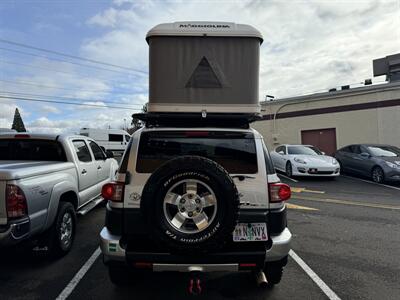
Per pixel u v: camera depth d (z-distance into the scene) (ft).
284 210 11.66
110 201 11.53
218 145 11.96
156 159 11.64
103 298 12.41
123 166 11.62
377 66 67.56
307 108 65.16
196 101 13.47
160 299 12.34
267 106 70.49
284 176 48.19
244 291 12.94
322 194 34.86
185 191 10.50
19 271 14.83
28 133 19.35
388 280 13.97
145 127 12.60
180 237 10.17
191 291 10.75
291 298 12.42
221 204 10.28
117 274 12.54
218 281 13.78
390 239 19.56
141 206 10.44
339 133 61.26
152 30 13.50
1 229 12.54
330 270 15.01
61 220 16.19
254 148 11.88
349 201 31.07
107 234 11.25
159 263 10.72
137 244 11.21
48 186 15.03
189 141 12.00
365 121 58.34
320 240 19.36
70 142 19.81
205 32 13.44
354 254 17.06
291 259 16.35
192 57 13.52
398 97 55.11
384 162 41.52
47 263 15.74
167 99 13.47
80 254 16.90
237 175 11.42
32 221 13.61
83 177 20.08
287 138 67.82
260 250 11.01
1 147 19.11
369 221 23.75
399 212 26.55
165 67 13.48
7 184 12.78
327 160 44.55
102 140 112.78
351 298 12.41
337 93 61.31
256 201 11.31
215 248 10.26
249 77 13.53
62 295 12.64
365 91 58.23
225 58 13.58
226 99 13.52
